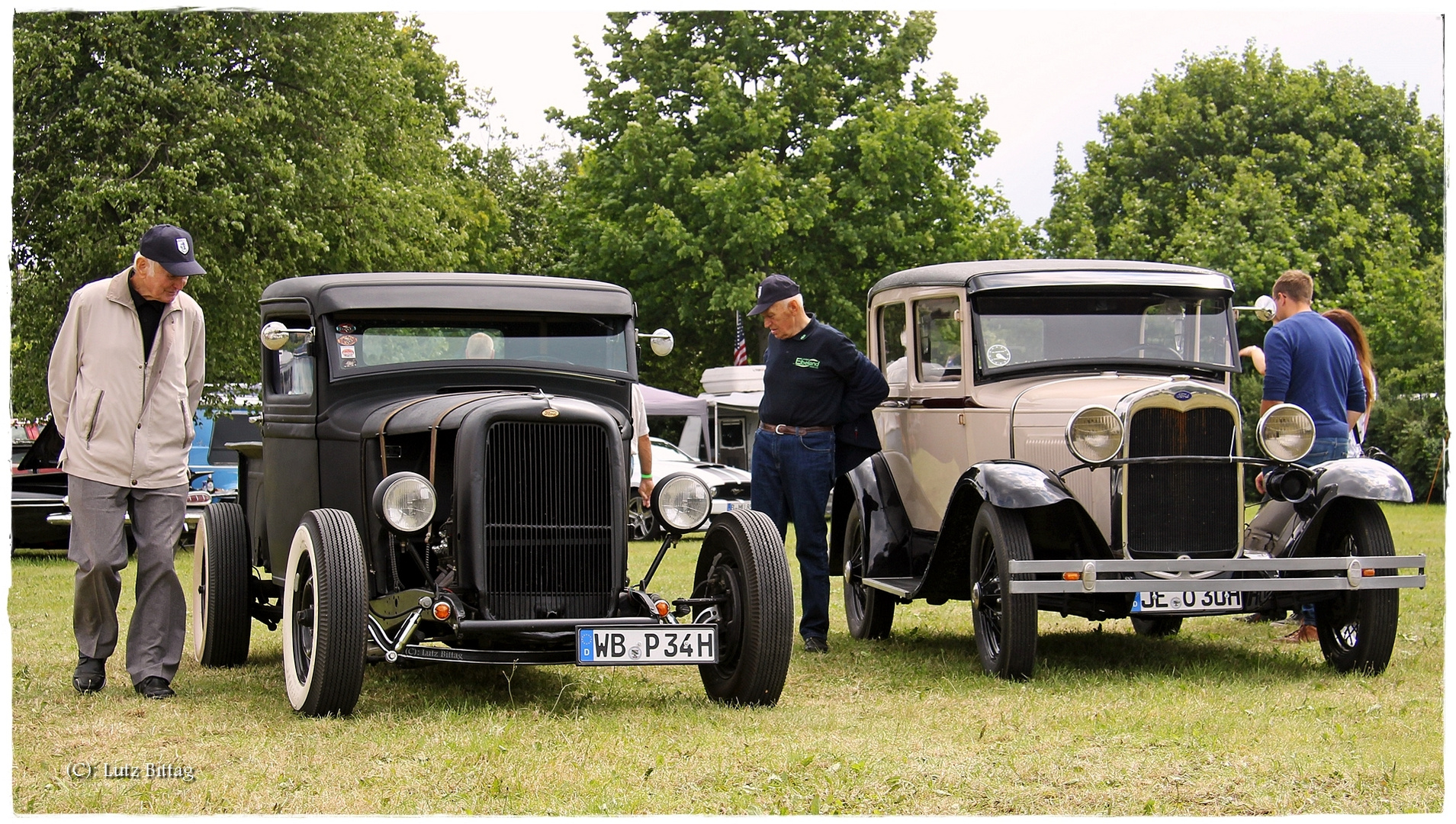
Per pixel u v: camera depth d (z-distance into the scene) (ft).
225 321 55.52
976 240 85.25
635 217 82.43
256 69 59.52
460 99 106.01
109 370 17.66
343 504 18.17
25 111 54.19
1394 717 16.37
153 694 17.71
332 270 61.93
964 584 21.43
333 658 15.72
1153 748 14.70
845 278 83.56
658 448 59.11
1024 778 13.47
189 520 46.55
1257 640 23.67
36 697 17.67
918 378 23.79
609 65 86.38
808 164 82.53
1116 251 95.81
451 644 17.12
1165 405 19.22
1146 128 109.91
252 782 13.16
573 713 16.75
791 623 16.83
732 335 89.10
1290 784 13.17
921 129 83.05
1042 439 20.56
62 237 53.98
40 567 39.65
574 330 19.63
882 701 17.75
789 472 22.33
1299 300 22.86
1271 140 107.45
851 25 86.07
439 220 80.53
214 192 54.13
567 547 16.58
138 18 54.75
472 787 13.01
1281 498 19.66
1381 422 77.77
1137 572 18.93
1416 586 18.67
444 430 16.84
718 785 13.19
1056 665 20.75
